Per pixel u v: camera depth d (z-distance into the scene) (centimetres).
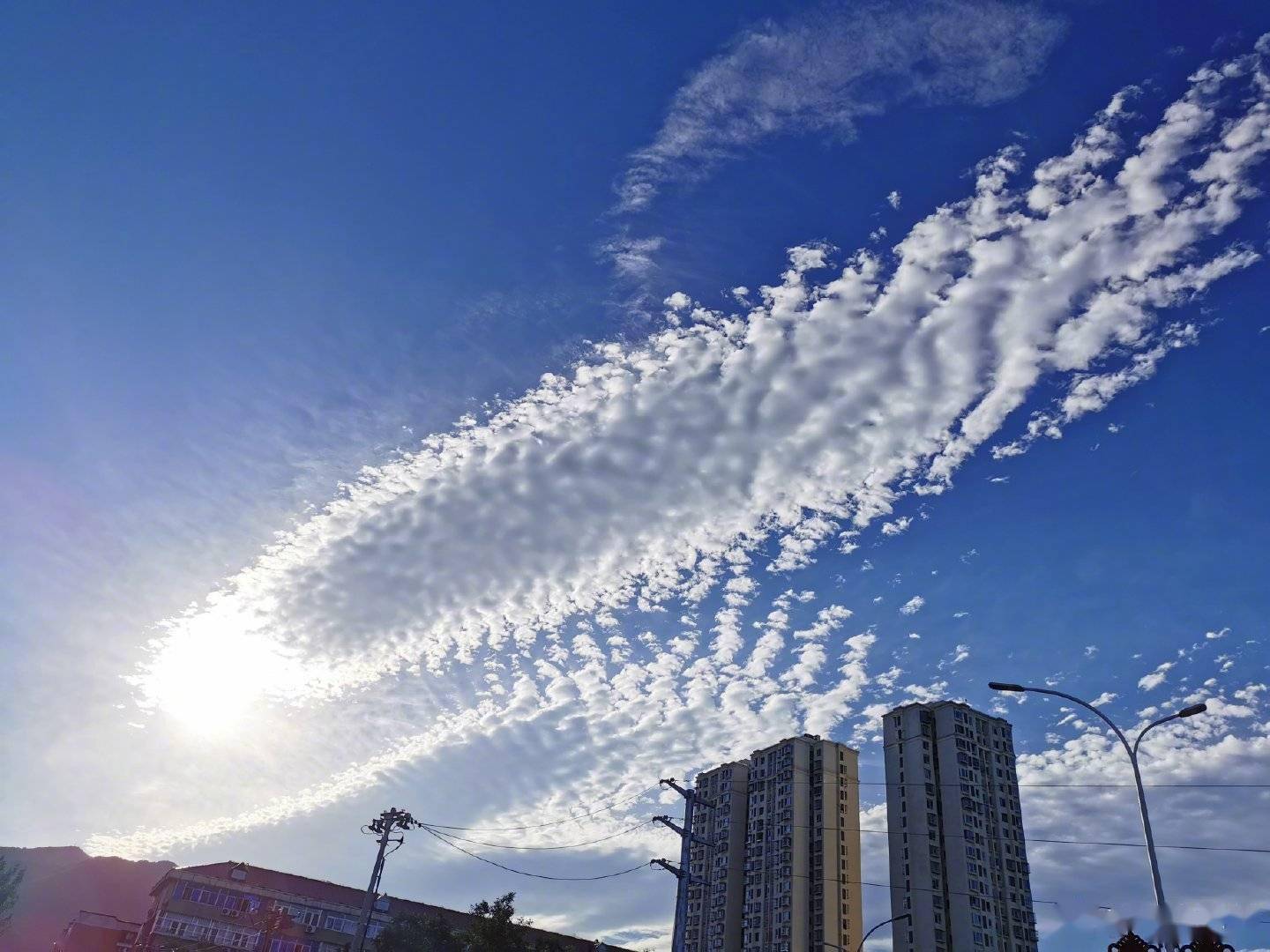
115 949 7669
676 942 3791
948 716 8519
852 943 8006
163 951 6781
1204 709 2506
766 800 9044
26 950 12625
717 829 9288
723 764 9675
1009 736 8794
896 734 8725
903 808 8275
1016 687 2812
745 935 8494
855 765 9062
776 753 9206
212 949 6938
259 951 6731
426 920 5409
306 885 7838
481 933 5097
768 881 8531
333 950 7375
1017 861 8056
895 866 8088
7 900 8788
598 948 8562
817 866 8381
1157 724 2600
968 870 7669
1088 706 2730
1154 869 2375
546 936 5569
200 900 7194
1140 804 2503
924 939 7531
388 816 4691
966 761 8281
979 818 8062
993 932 7469
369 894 4534
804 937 8062
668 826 4053
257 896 7369
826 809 8606
